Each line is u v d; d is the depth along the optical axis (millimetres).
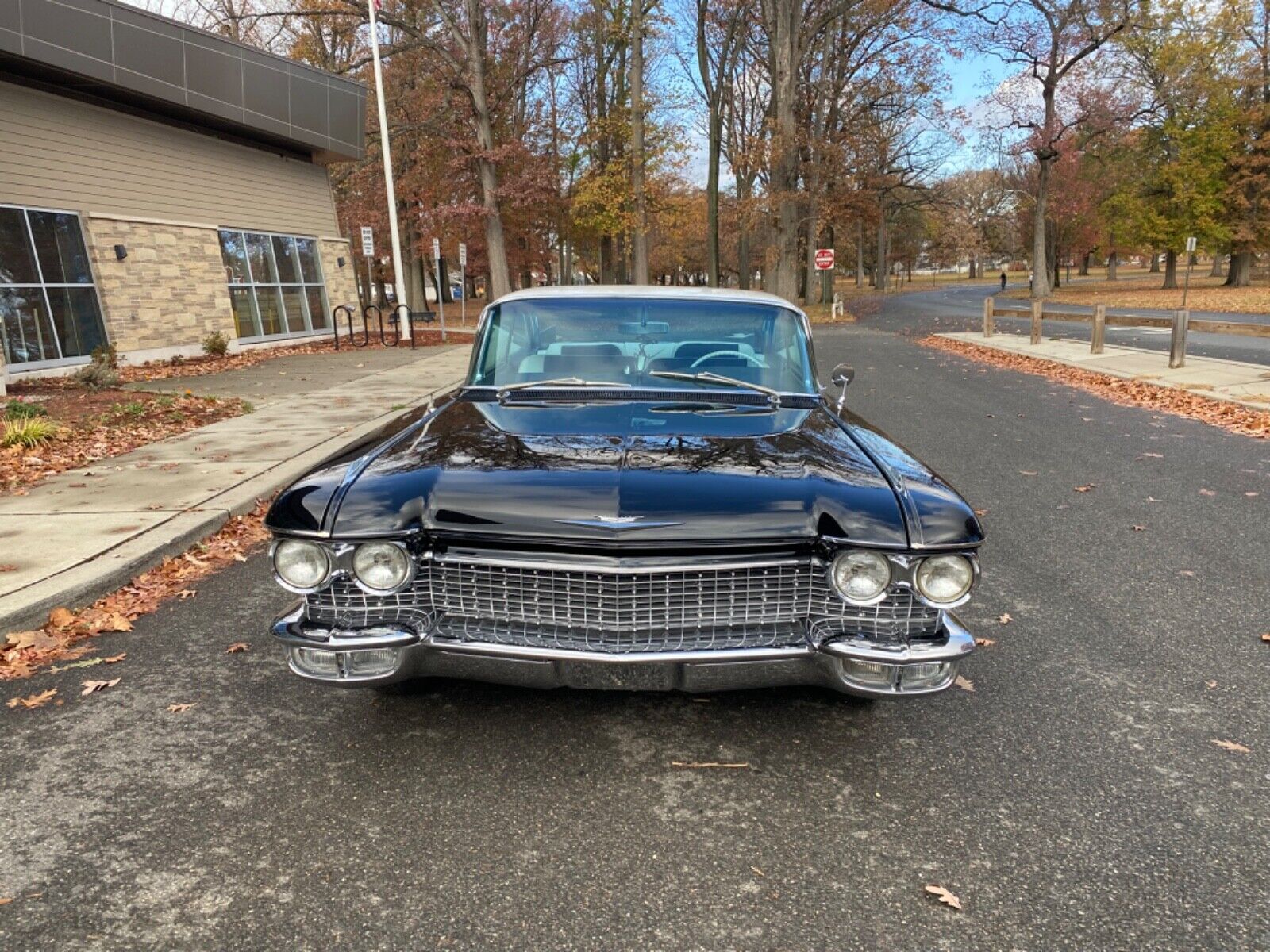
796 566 2494
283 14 24266
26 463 6598
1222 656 3506
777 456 2771
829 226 44531
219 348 15227
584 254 56844
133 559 4398
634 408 3303
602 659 2410
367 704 3133
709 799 2551
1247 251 43406
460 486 2541
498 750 2814
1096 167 48469
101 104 13180
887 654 2410
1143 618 3902
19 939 1967
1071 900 2115
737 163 31234
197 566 4652
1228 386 10688
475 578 2535
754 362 3668
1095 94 40406
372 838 2355
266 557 4848
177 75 13773
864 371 13992
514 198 27953
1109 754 2787
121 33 12609
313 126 17297
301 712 3074
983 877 2199
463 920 2039
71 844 2318
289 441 7496
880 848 2322
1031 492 6156
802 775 2682
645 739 2893
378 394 10461
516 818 2451
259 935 1988
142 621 3930
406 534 2469
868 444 2965
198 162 15344
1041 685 3275
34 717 3029
